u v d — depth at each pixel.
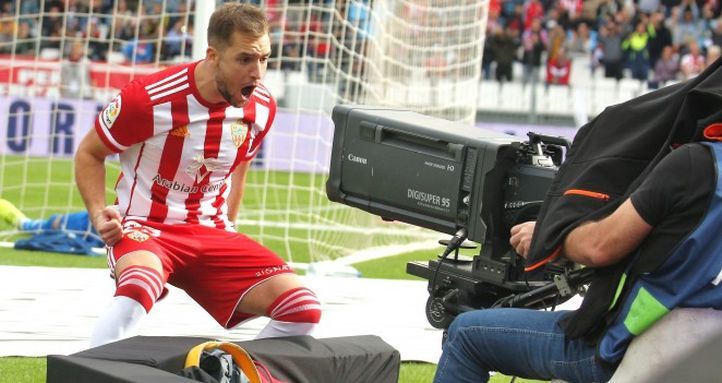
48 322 6.11
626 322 3.37
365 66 10.66
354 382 4.07
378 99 10.59
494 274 4.39
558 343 3.57
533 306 4.34
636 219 3.30
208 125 4.56
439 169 4.50
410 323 6.63
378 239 11.20
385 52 11.27
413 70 12.16
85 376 3.56
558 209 3.51
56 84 16.78
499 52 20.03
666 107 3.47
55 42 19.23
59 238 9.38
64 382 3.65
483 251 4.43
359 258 9.95
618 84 20.42
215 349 3.78
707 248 3.27
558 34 20.23
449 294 4.54
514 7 20.52
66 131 16.89
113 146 4.52
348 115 4.79
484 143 4.35
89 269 8.05
